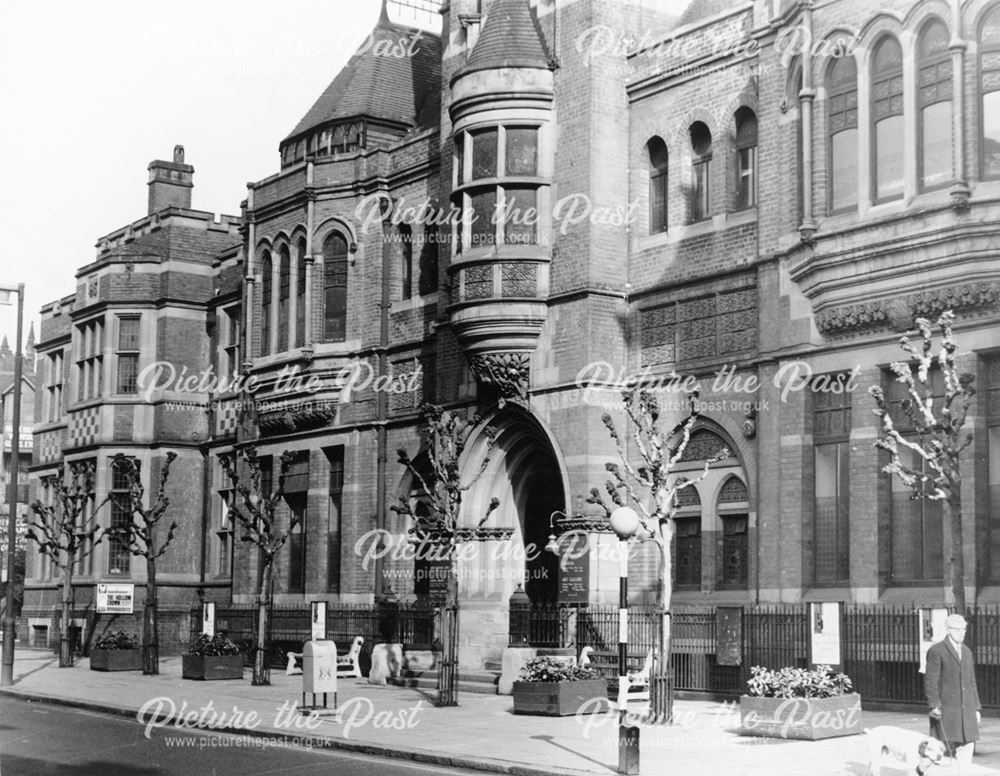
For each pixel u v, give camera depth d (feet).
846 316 75.51
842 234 74.64
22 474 270.26
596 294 91.97
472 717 74.59
